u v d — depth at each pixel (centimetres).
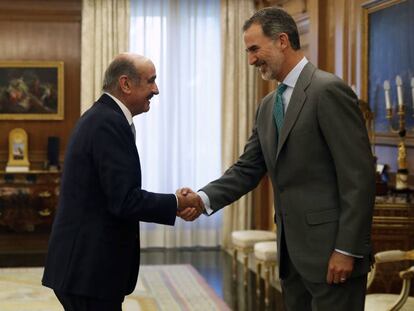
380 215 494
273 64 305
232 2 919
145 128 927
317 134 296
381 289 496
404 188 520
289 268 316
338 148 288
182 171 939
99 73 908
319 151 296
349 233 283
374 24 599
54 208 888
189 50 933
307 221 297
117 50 910
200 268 809
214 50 938
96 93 909
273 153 311
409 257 418
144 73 331
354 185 284
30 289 677
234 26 920
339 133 288
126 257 326
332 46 686
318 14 698
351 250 282
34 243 903
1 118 914
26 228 888
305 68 305
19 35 927
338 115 289
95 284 315
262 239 704
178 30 930
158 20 928
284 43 304
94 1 908
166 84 930
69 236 319
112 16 909
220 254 902
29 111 923
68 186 323
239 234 716
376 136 598
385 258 414
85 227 317
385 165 580
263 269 791
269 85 902
